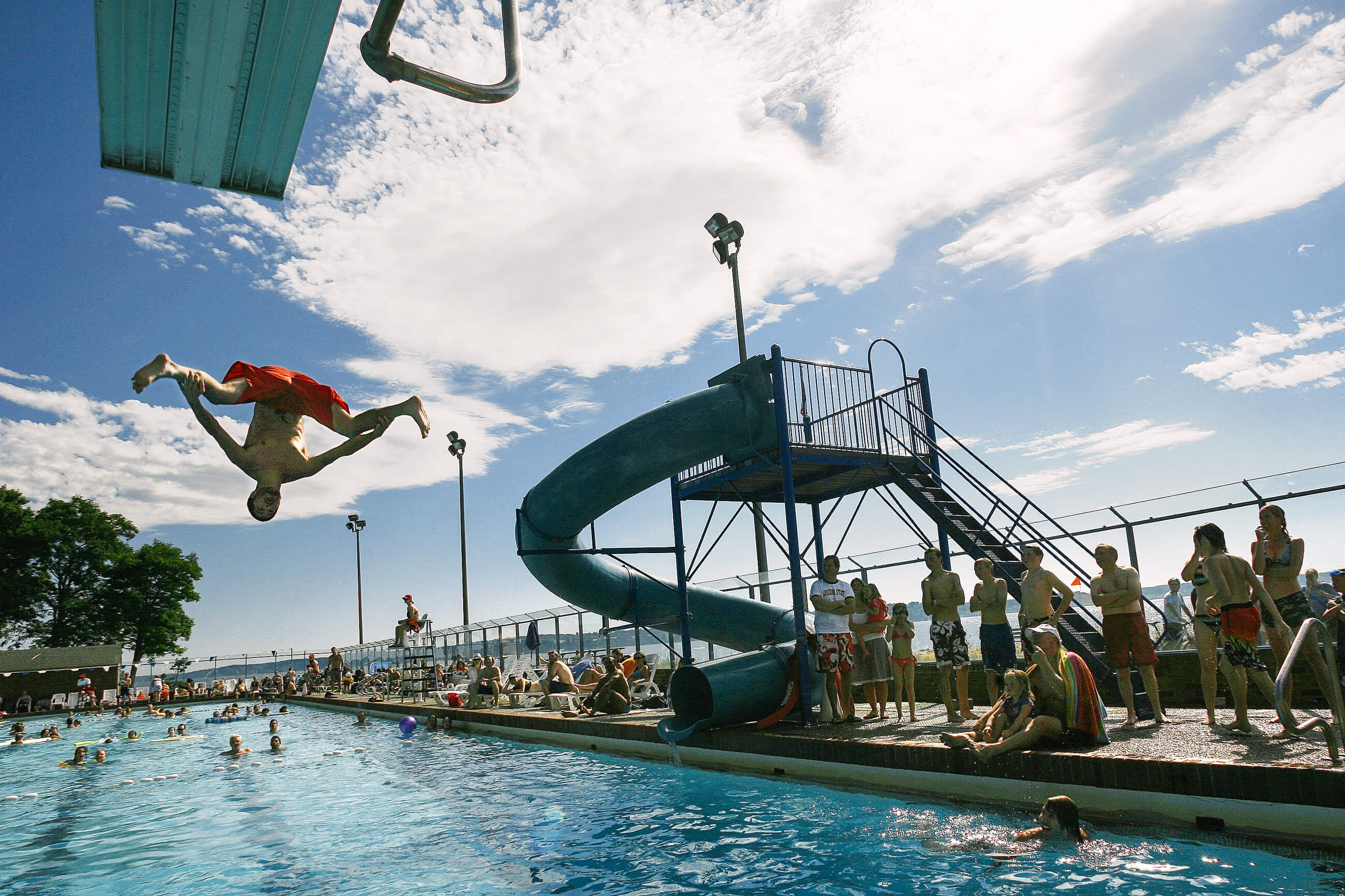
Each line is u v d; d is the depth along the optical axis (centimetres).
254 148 293
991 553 1102
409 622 2398
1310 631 529
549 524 1349
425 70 227
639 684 1603
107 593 4897
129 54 241
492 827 740
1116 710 906
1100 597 766
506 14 249
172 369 228
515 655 2267
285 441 249
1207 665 707
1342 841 469
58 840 829
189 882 623
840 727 914
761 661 1018
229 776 1254
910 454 1253
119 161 298
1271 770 502
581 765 1084
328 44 243
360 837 745
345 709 2558
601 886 532
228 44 238
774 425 1211
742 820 680
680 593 1409
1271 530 684
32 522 4659
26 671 3712
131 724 2603
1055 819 547
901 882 489
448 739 1562
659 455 1231
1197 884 445
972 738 696
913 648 940
